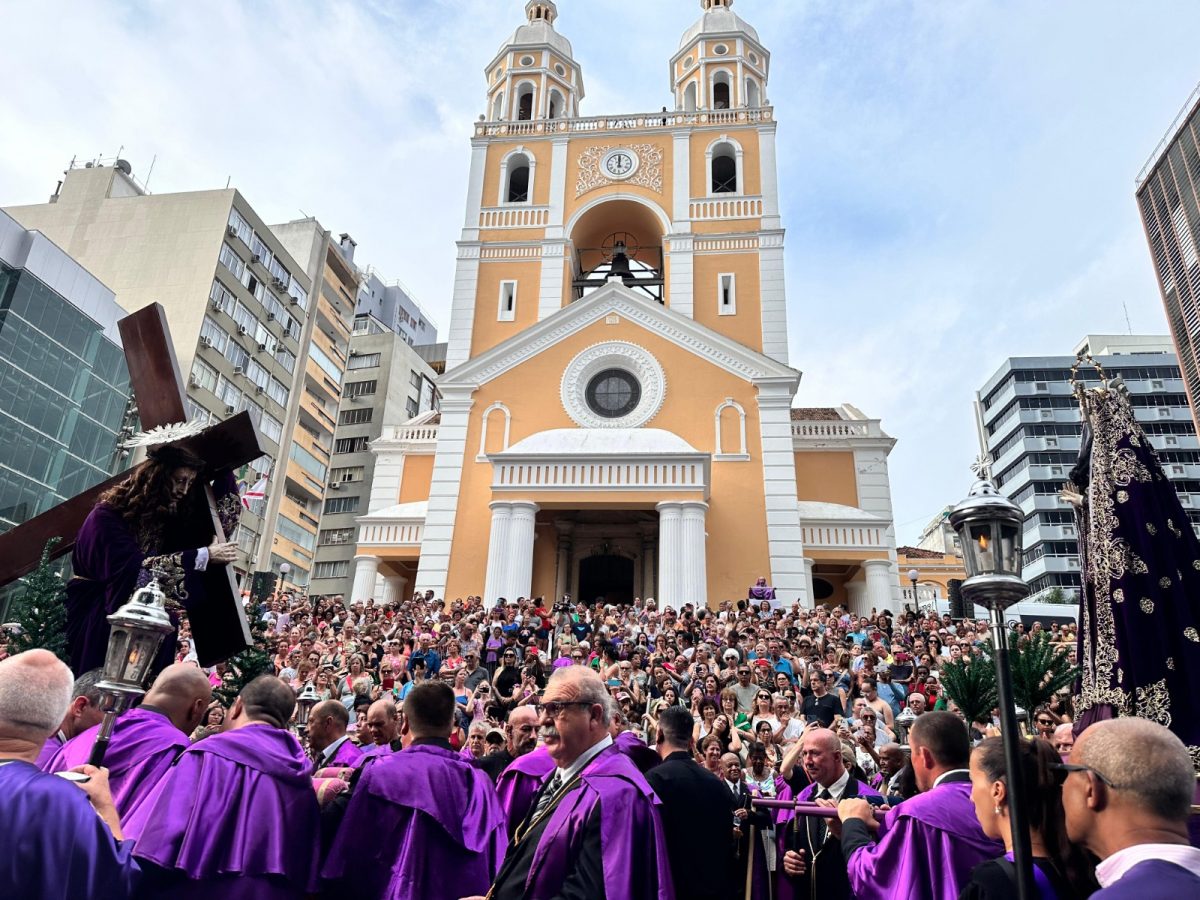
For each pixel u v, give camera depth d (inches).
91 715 162.9
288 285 2132.1
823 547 1117.7
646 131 1364.4
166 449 212.4
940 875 154.6
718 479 1056.2
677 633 729.0
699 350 1127.0
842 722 416.5
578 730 158.4
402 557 1147.9
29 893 103.0
